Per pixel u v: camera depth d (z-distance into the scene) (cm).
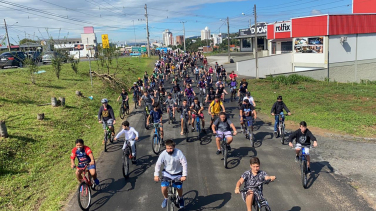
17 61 2597
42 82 2064
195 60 4753
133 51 7375
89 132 1348
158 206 692
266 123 1465
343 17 3269
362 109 1761
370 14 3447
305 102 2006
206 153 1034
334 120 1488
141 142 1185
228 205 681
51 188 812
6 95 1540
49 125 1273
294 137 802
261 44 5566
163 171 631
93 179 762
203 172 871
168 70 3550
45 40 2359
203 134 1266
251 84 2836
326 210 652
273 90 2519
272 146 1101
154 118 1087
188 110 1243
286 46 4016
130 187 793
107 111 1108
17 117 1276
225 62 4844
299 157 805
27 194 779
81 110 1611
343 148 1080
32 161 963
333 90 2442
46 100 1652
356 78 3488
